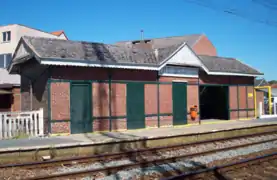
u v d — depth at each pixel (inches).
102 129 668.7
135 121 718.5
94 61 636.1
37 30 1488.7
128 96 711.1
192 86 834.8
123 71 705.6
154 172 387.9
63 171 398.6
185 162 445.1
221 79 917.2
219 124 825.5
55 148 477.1
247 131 780.0
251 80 1008.9
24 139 548.4
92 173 377.1
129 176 369.1
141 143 566.6
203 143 600.4
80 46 687.7
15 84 971.9
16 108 978.7
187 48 804.6
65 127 622.5
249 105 999.6
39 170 401.1
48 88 609.6
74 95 639.8
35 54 593.6
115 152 494.6
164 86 773.9
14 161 444.1
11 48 1418.6
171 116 781.9
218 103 985.5
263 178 367.2
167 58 746.8
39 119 596.1
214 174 370.9
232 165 398.0
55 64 591.8
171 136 608.1
